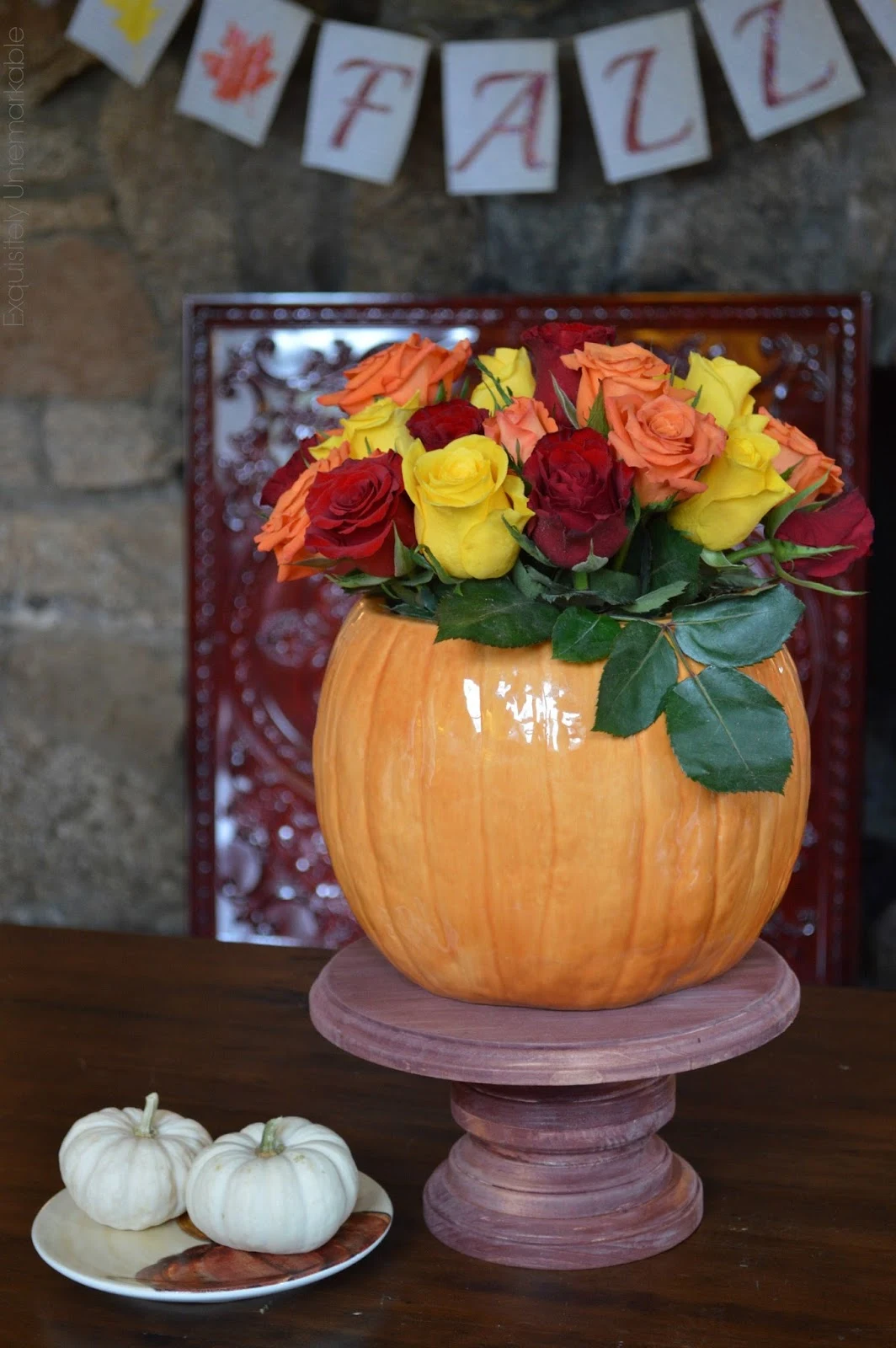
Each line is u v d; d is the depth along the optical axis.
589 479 0.67
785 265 1.92
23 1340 0.72
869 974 2.04
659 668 0.72
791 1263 0.79
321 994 0.84
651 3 1.86
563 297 1.89
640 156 1.78
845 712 1.90
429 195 1.95
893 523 1.96
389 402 0.79
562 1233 0.79
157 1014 1.10
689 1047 0.76
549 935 0.75
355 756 0.77
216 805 2.04
